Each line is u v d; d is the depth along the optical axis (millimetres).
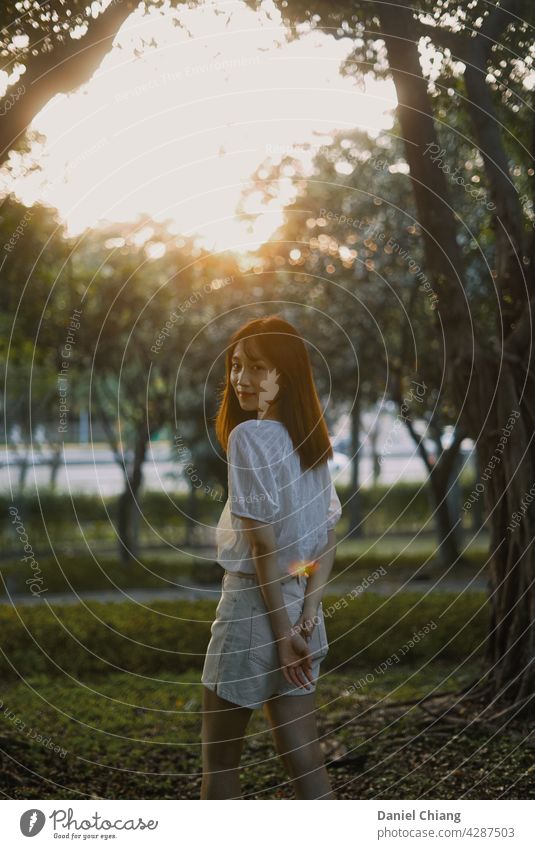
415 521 19016
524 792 3150
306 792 2221
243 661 2195
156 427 12328
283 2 4254
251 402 2285
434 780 3309
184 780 3465
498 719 3875
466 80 4355
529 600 4062
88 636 6074
